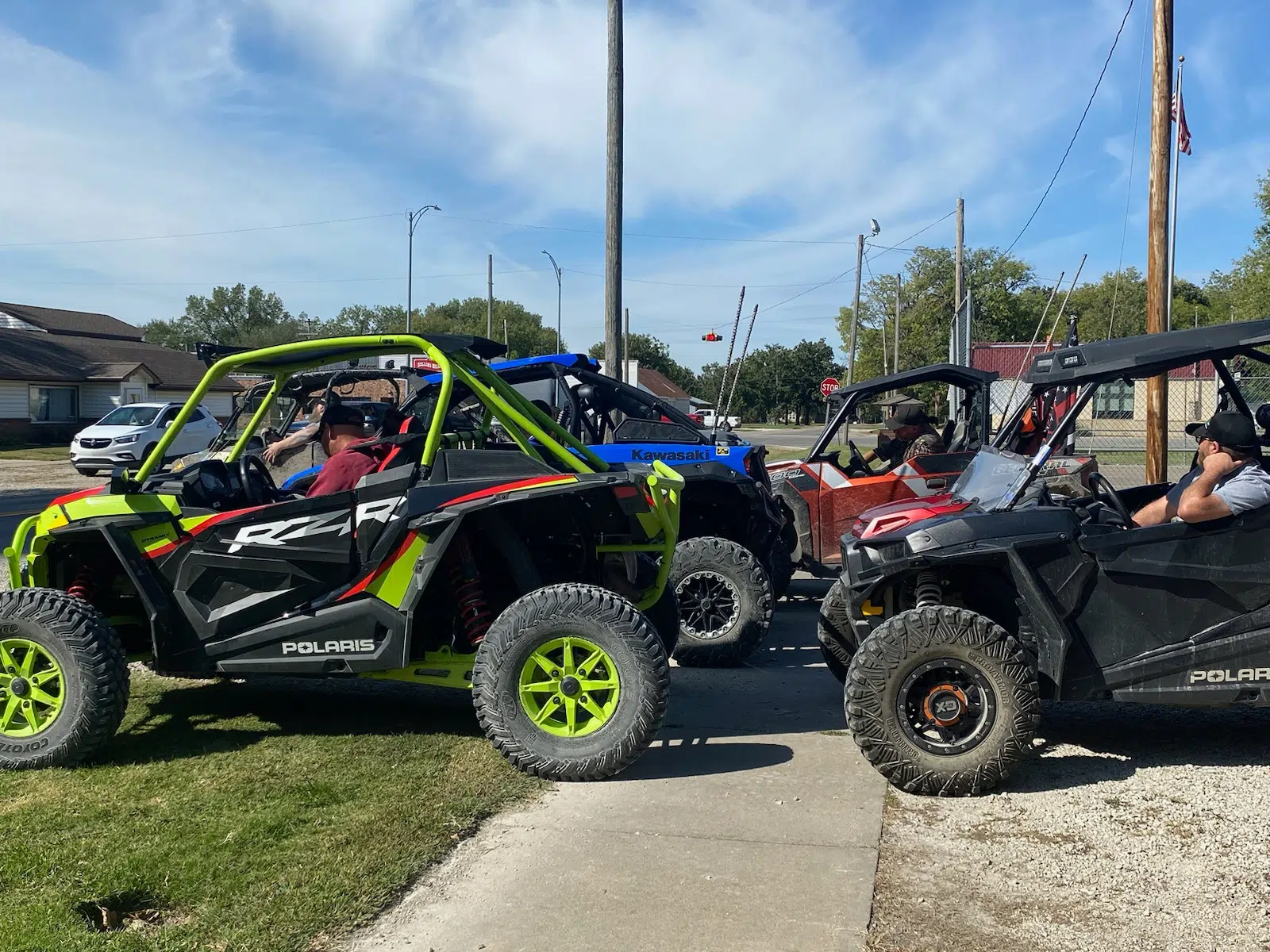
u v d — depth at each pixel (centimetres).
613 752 461
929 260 6694
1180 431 1692
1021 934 330
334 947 323
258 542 500
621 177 1423
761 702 612
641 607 585
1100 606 466
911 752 446
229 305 12425
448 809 427
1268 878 366
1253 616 461
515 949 322
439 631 541
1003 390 1895
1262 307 4328
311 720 564
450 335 528
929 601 491
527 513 533
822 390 1400
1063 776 474
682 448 806
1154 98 1195
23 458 3325
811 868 378
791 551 886
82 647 478
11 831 402
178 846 387
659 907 348
